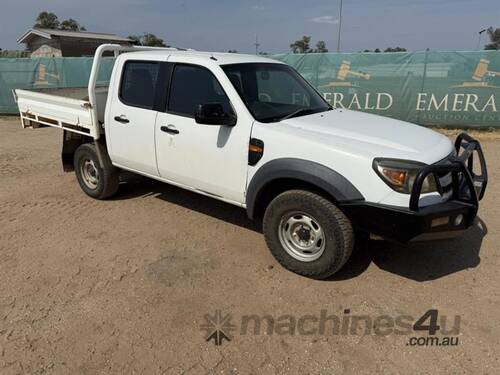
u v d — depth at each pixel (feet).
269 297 10.75
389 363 8.55
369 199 9.91
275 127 11.37
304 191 10.88
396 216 9.64
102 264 12.39
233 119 11.95
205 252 13.08
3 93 45.37
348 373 8.30
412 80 33.60
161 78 13.75
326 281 11.43
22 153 27.32
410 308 10.28
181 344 9.09
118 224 15.20
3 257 12.85
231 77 12.35
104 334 9.40
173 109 13.46
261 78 13.37
